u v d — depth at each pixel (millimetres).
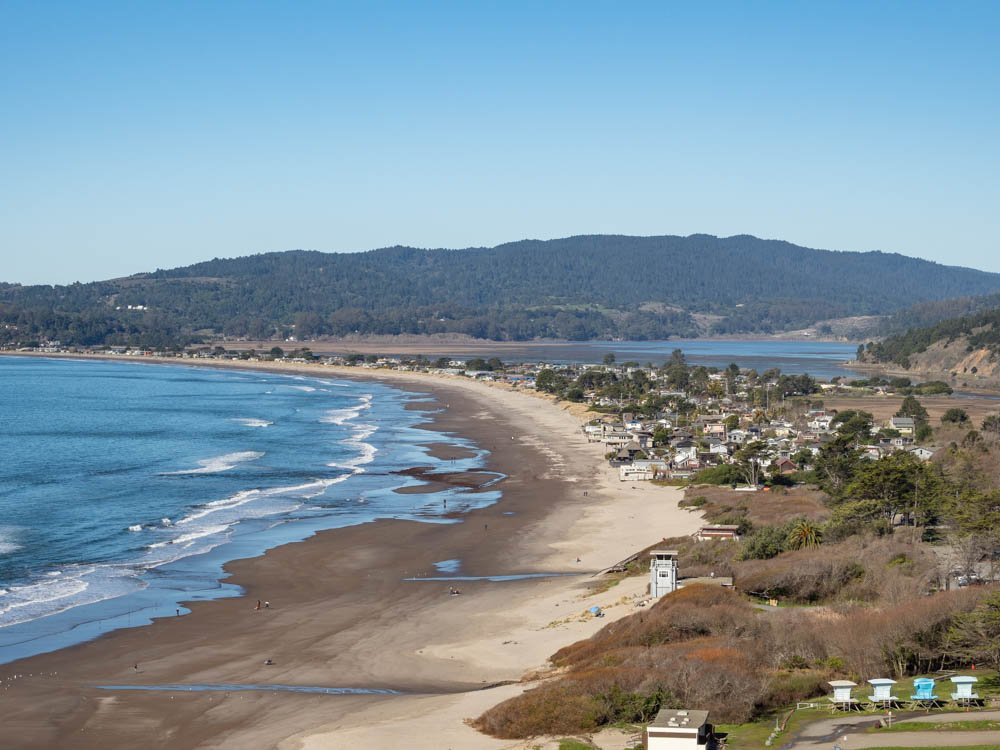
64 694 51250
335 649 60250
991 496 82062
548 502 115312
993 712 40781
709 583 66812
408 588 76375
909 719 40219
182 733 45219
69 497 114500
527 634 61781
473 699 47719
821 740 38125
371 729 43812
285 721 46156
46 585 75688
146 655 59188
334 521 102812
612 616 62750
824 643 50188
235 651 60031
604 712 42625
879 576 64750
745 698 42812
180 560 84750
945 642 48812
